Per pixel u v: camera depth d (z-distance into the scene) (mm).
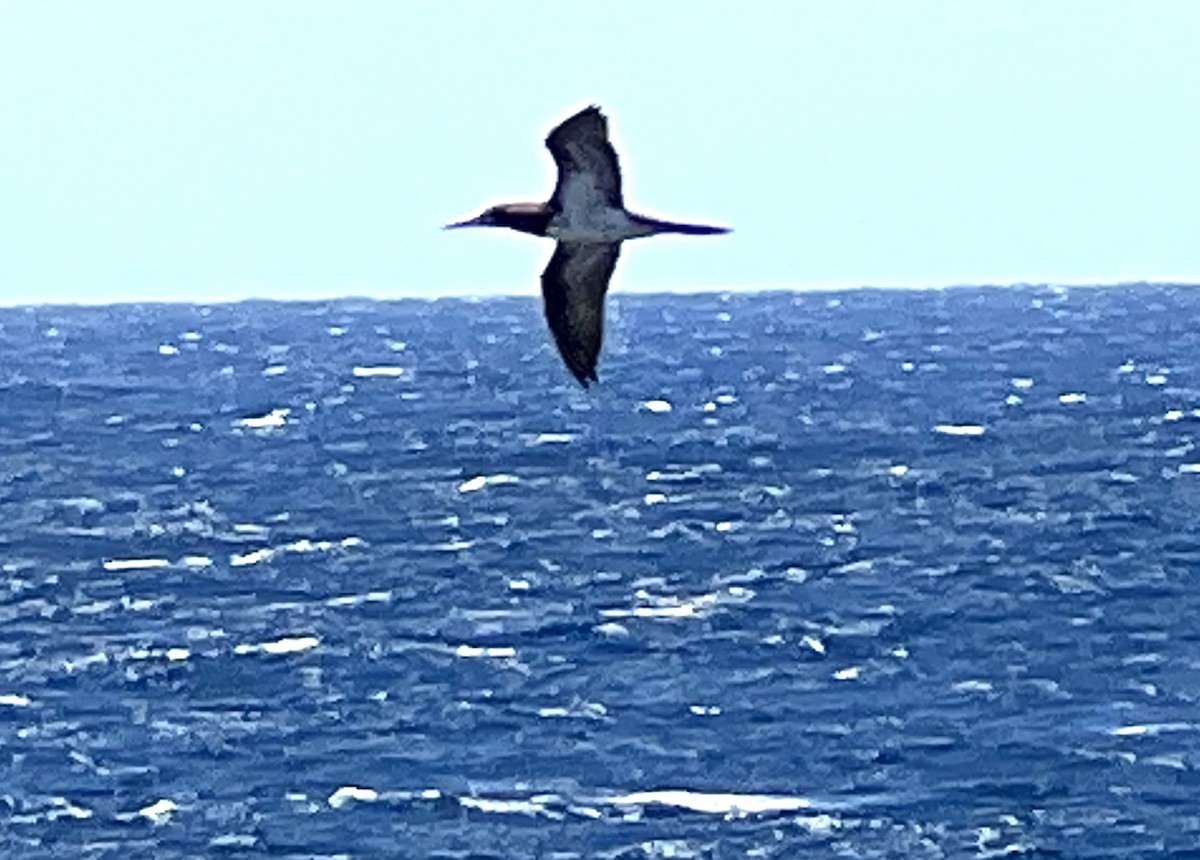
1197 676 41906
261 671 43812
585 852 32969
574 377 15797
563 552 56969
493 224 15898
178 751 38219
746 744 37750
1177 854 32688
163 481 73812
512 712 40094
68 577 55094
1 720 40500
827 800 34938
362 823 34438
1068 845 33031
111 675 43781
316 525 62719
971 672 42438
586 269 15891
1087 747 37188
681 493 68000
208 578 54406
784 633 45969
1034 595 49969
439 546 58406
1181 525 60000
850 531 59844
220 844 33781
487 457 78250
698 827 33906
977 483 69000
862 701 40375
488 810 34750
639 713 39844
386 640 46250
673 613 48344
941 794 35125
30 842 34156
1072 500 64938
